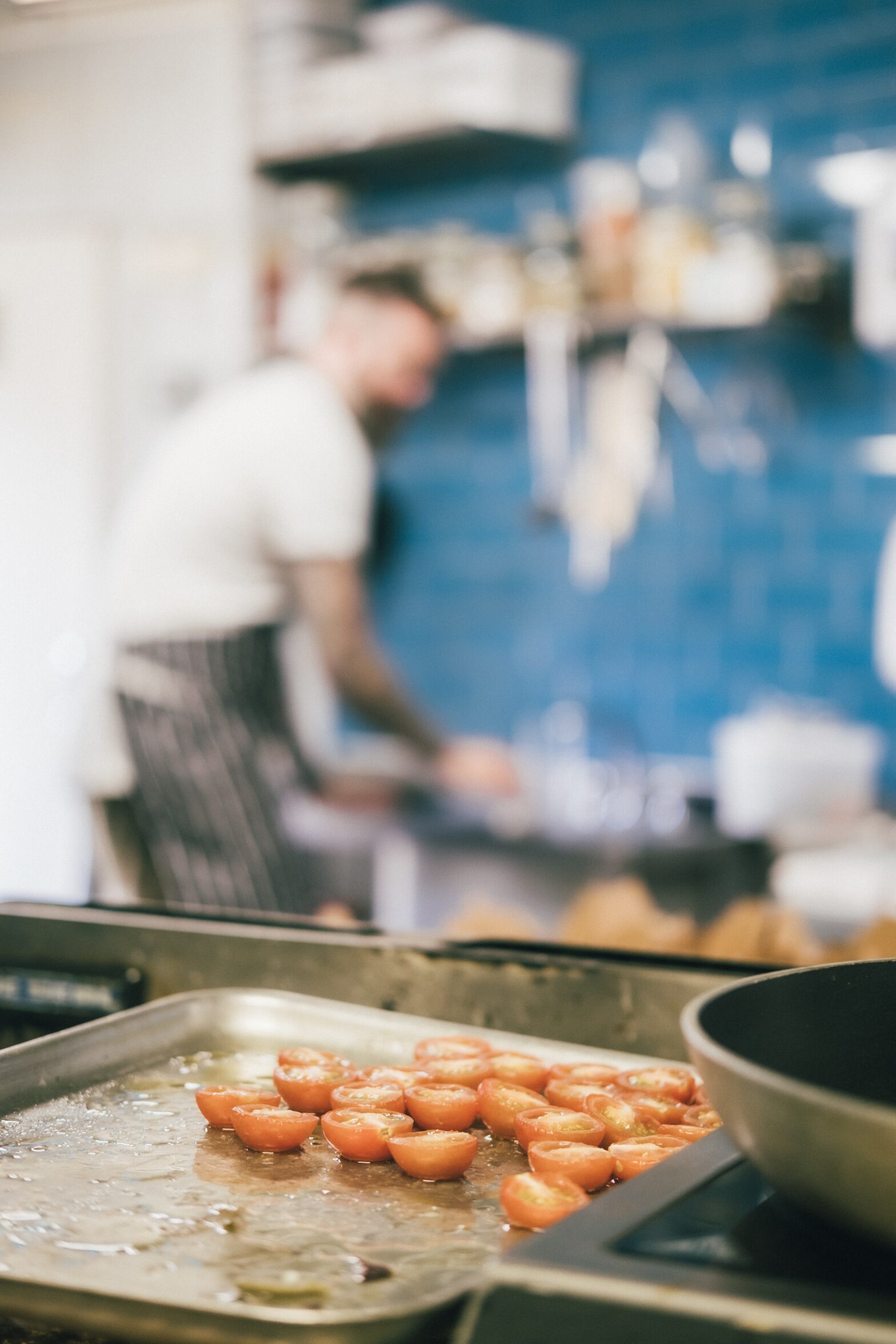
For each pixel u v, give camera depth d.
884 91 3.71
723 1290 0.54
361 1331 0.60
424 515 4.34
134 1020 1.05
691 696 4.04
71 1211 0.78
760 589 3.95
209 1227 0.76
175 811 3.42
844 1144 0.56
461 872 3.47
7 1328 0.75
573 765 4.15
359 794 3.88
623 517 4.06
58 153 4.52
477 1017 1.13
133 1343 0.64
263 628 3.37
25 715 4.20
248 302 4.24
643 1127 0.89
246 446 3.28
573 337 4.01
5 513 4.21
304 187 4.28
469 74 3.84
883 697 3.82
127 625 3.38
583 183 4.03
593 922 1.98
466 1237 0.75
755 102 3.85
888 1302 0.53
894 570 3.58
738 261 3.68
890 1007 0.80
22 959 1.27
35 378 4.19
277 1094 0.98
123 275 4.18
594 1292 0.54
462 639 4.31
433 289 4.02
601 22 4.00
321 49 4.06
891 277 3.69
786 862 3.21
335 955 1.18
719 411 3.95
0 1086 0.93
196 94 4.29
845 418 3.83
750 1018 0.74
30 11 4.45
